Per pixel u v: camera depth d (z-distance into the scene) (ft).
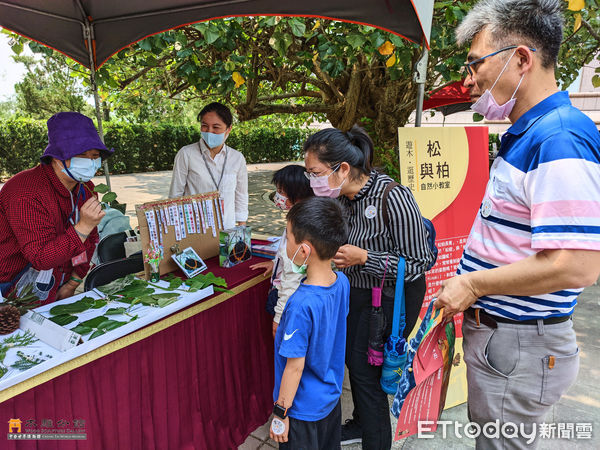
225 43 9.36
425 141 7.80
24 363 3.90
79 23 9.32
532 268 3.38
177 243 6.63
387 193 5.21
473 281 3.77
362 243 5.42
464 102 17.44
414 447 7.12
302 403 4.71
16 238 5.59
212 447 6.28
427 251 5.40
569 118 3.40
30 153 45.19
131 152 52.01
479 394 4.24
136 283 5.86
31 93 64.03
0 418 3.80
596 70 12.44
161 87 14.93
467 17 4.06
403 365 5.37
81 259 6.37
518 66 3.70
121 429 4.97
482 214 4.12
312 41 10.85
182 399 5.74
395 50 8.97
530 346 3.90
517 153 3.71
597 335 10.83
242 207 10.95
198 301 5.68
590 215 3.12
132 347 4.92
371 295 5.50
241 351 6.84
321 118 21.97
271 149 68.90
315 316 4.34
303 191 6.09
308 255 4.41
